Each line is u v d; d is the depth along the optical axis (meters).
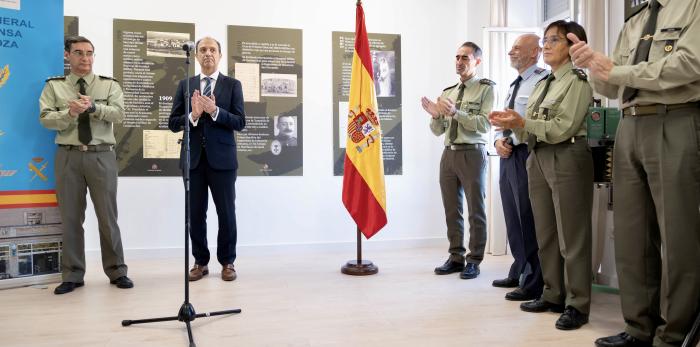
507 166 3.19
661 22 2.05
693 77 1.86
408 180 4.96
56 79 3.38
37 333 2.43
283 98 4.68
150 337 2.38
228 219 3.59
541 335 2.39
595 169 2.91
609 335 2.38
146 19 4.40
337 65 4.79
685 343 1.82
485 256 4.52
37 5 3.42
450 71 5.07
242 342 2.30
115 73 4.34
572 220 2.54
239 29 4.58
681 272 1.98
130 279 3.59
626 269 2.18
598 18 3.33
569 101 2.50
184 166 2.44
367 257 4.45
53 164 3.46
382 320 2.63
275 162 4.66
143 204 4.40
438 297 3.09
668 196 1.97
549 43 2.65
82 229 3.40
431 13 5.02
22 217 3.38
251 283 3.47
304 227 4.73
